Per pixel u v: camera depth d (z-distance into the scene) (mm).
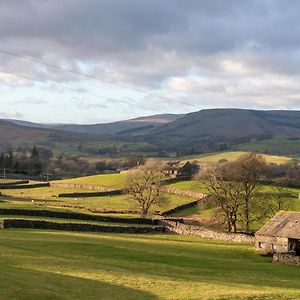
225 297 42750
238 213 118500
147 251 73125
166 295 42906
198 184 165750
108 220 109375
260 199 116625
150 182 136500
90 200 153875
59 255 60656
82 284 44469
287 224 84938
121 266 57812
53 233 83062
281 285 55031
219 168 130625
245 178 114688
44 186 197000
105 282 46531
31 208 106562
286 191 142750
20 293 37125
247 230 112438
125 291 43500
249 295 43938
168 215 132875
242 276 59844
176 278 52594
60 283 43469
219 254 80312
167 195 164750
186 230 105875
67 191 177250
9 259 52969
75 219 104188
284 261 76312
